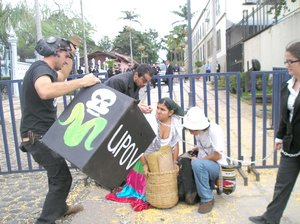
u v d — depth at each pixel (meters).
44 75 3.06
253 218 3.63
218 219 3.76
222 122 9.39
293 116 3.11
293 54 2.99
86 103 2.99
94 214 4.01
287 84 3.21
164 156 3.99
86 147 2.76
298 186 4.48
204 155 4.12
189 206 4.10
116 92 3.00
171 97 5.08
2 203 4.51
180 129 4.35
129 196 4.36
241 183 4.71
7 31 20.11
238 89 5.11
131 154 2.97
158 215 3.91
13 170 5.61
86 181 4.88
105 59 48.69
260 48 16.91
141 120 3.00
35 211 4.23
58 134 2.90
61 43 3.28
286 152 3.27
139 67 4.45
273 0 14.39
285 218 3.72
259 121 9.23
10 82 5.31
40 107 3.25
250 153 6.15
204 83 5.11
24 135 3.31
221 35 31.41
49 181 3.45
